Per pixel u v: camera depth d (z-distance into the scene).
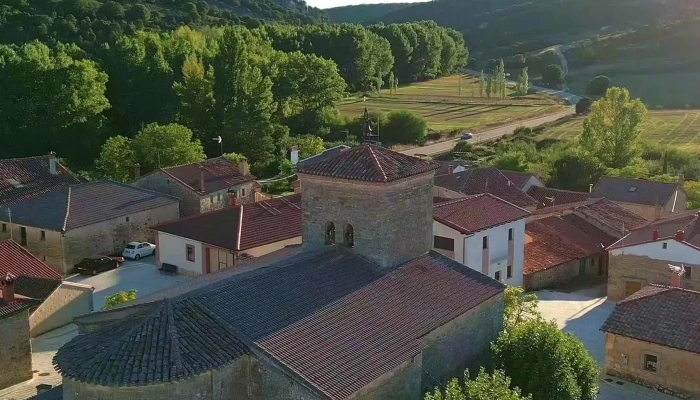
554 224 62.00
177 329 22.48
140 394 20.86
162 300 24.48
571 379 28.12
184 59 107.75
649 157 100.00
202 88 101.88
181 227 54.88
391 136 117.50
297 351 23.17
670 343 35.12
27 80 94.31
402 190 30.94
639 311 37.69
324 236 31.89
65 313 43.19
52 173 69.88
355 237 30.83
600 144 94.81
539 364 28.28
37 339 41.03
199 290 25.14
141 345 21.73
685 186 79.12
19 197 65.06
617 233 62.25
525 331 29.34
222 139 101.06
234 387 22.70
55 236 55.16
